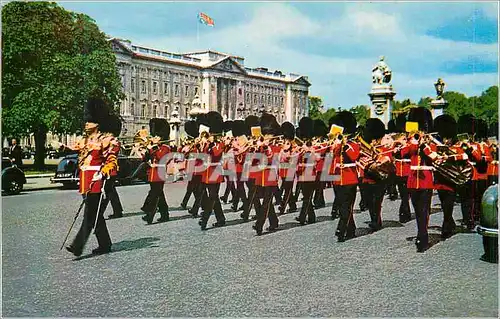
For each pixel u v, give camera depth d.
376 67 17.92
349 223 11.88
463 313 6.71
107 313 6.79
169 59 47.53
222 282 8.16
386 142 14.29
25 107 30.22
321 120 17.27
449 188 11.89
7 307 7.03
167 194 21.97
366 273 8.70
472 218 13.27
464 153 11.89
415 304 7.06
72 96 30.64
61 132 32.34
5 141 31.38
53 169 33.88
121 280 8.31
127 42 45.38
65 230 12.96
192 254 10.15
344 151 11.54
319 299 7.30
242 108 39.25
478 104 15.42
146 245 11.11
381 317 6.57
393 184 20.02
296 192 16.69
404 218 14.36
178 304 7.11
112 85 32.00
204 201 13.21
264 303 7.12
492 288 7.79
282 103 32.09
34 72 30.12
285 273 8.68
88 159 10.14
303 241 11.53
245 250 10.55
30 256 10.07
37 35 29.75
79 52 30.88
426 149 10.33
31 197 20.89
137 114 46.09
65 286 7.98
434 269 8.96
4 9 29.55
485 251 9.66
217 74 44.03
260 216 12.40
